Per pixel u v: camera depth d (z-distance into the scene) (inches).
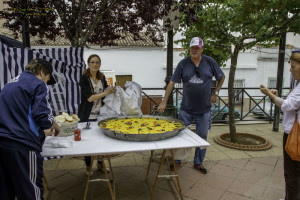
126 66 546.0
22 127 65.6
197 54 117.1
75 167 137.2
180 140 89.4
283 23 162.9
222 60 230.8
